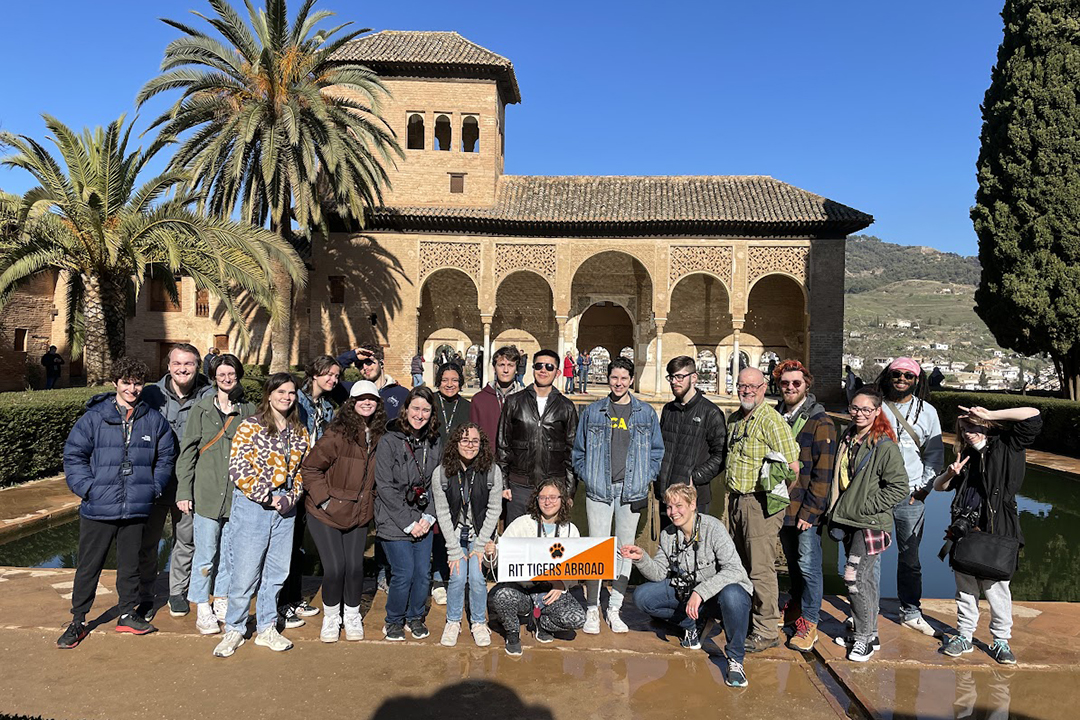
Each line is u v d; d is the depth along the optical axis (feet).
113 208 44.88
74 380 80.74
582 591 17.08
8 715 11.84
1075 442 48.98
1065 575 24.54
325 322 85.05
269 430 14.73
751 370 15.71
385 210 83.15
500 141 94.53
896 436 16.56
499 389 19.08
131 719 11.87
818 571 15.44
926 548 28.30
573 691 13.28
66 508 28.37
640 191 89.66
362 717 12.14
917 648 15.52
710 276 89.61
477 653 14.98
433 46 90.63
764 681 13.88
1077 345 62.03
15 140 41.86
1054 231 61.46
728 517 16.46
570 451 17.34
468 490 15.58
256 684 13.29
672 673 14.17
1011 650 15.44
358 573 15.56
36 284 74.74
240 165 55.62
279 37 55.42
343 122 63.72
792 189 88.22
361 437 15.61
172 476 16.48
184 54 55.42
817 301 81.61
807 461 15.47
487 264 84.94
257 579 14.89
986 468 14.92
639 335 95.96
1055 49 61.82
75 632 14.74
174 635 15.51
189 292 84.12
